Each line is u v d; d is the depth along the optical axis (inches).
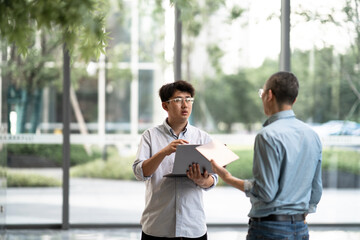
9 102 362.9
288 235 147.3
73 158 367.6
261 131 146.8
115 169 369.7
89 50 166.4
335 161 374.3
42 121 365.7
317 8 370.6
